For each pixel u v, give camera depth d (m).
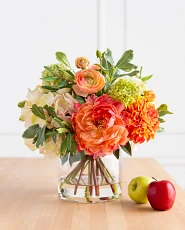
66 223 1.48
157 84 4.11
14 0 4.07
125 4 4.09
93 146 1.60
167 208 1.63
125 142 1.62
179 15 4.11
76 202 1.75
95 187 1.74
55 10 4.08
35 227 1.43
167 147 4.14
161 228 1.43
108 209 1.66
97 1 4.08
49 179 2.14
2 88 4.11
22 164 2.51
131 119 1.63
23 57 4.09
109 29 4.10
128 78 1.71
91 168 1.74
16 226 1.44
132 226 1.45
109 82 1.74
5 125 4.14
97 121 1.61
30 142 1.76
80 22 4.08
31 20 4.08
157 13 4.11
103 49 4.09
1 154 4.16
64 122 1.62
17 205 1.70
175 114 4.12
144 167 2.43
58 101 1.68
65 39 4.09
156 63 4.11
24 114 1.72
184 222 1.50
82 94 1.66
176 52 4.11
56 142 1.69
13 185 2.02
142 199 1.73
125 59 1.76
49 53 4.09
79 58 1.76
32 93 1.73
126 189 1.97
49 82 1.77
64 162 1.75
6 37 4.08
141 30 4.11
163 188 1.62
